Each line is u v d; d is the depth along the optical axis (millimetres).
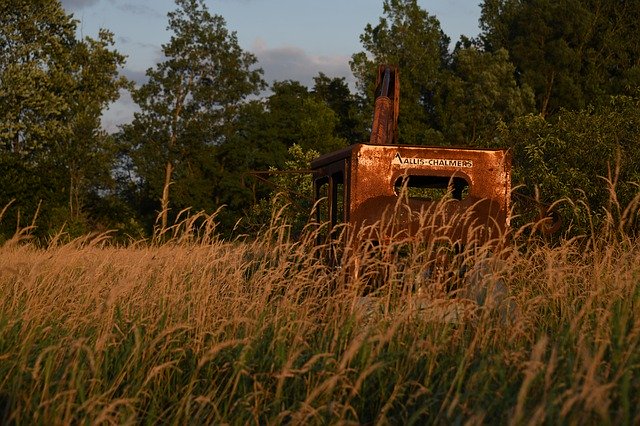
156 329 6199
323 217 10461
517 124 17516
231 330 6355
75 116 46844
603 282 6156
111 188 51688
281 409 4926
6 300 6793
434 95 60156
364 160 8930
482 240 8508
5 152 42688
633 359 4551
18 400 4824
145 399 5371
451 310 6094
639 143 15602
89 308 6871
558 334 5496
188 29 62844
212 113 61656
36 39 46125
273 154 57969
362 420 4961
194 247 7742
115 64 49500
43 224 31797
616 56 60094
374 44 61969
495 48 62469
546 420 4055
